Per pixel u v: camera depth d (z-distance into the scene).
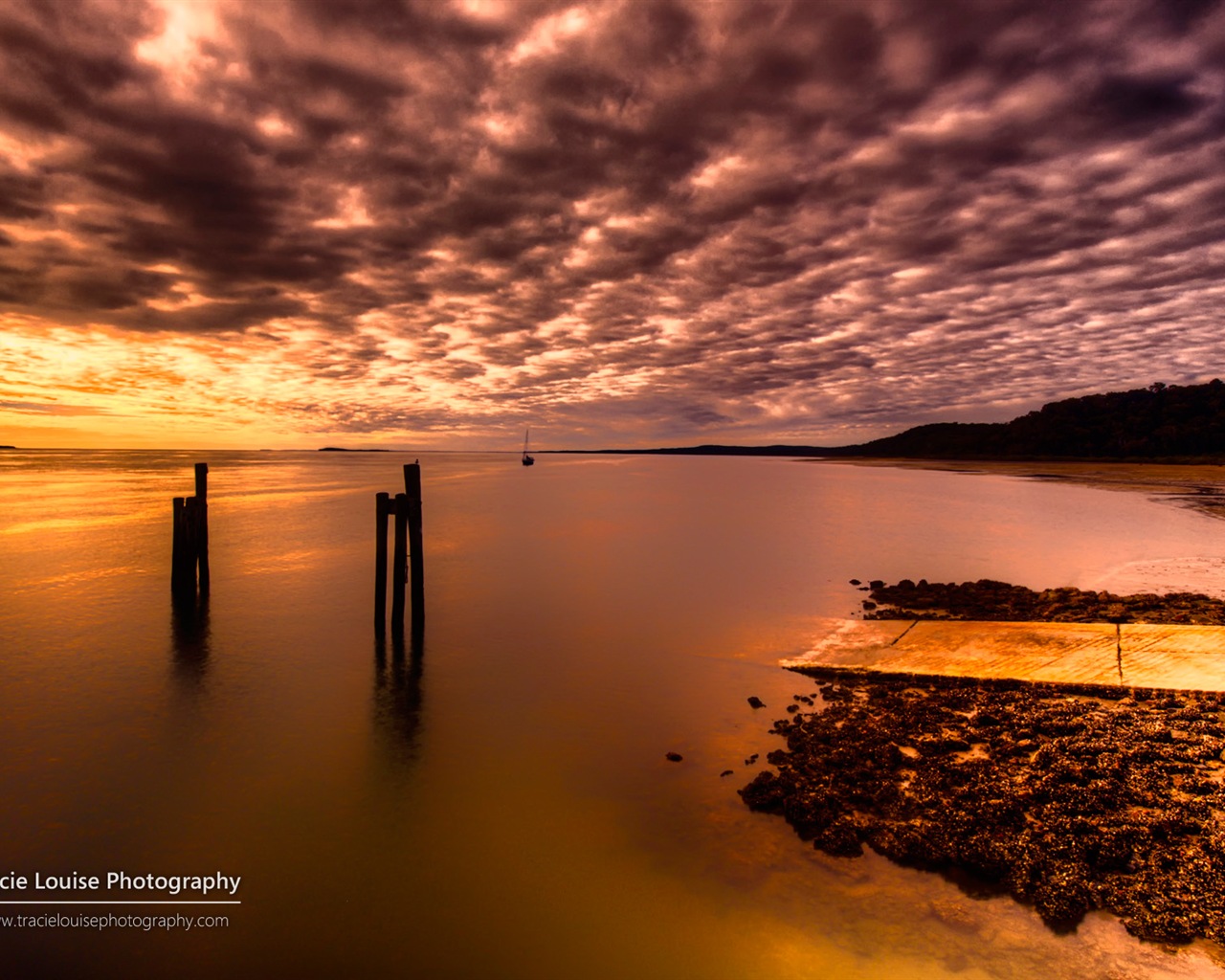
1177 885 6.18
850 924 6.13
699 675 12.79
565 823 7.96
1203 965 5.45
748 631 15.51
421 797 8.60
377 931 6.32
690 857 7.21
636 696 11.80
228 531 32.25
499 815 8.16
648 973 5.73
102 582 20.95
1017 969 5.52
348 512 40.91
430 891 6.84
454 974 5.81
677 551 26.75
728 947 5.97
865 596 18.98
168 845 7.67
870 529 33.19
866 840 7.29
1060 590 17.70
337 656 14.13
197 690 12.30
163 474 90.38
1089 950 5.65
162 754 9.84
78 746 10.09
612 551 26.78
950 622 14.69
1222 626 12.87
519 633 15.65
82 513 39.34
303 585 20.58
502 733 10.41
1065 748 8.77
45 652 14.37
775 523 35.91
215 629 16.03
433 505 47.84
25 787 8.94
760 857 7.15
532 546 28.08
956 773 8.34
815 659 13.09
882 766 8.74
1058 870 6.47
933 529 33.03
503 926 6.35
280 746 10.10
